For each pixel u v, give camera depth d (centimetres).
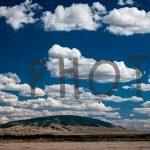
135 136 14775
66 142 11969
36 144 10519
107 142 11800
